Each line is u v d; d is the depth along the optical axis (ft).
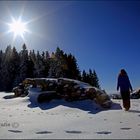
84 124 24.06
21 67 256.32
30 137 17.53
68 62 258.37
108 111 36.68
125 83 37.83
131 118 27.96
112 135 18.13
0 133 19.38
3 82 257.75
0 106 47.19
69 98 50.08
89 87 50.29
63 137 17.40
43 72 266.57
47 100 50.72
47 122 26.27
